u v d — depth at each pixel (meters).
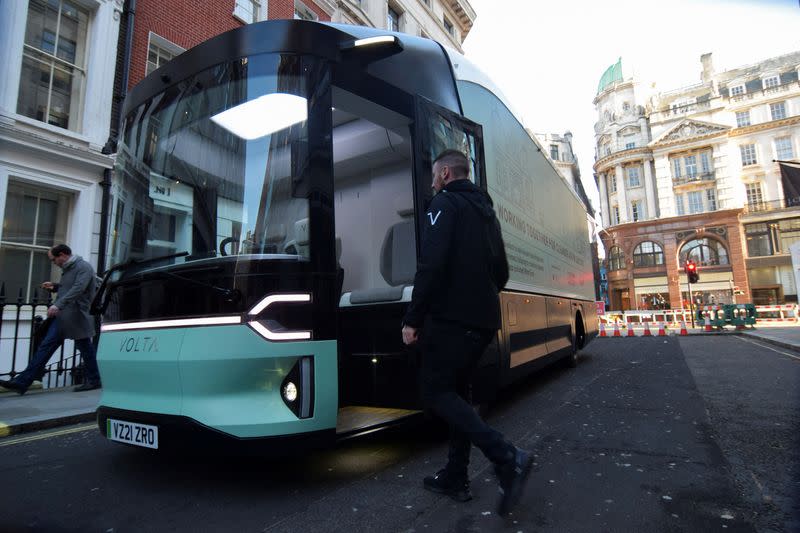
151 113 3.32
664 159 41.72
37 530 2.36
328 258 2.87
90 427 4.69
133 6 8.92
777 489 2.77
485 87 4.90
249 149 2.88
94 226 7.82
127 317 2.97
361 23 16.30
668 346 12.58
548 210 6.96
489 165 4.65
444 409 2.40
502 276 2.73
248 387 2.59
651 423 4.36
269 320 2.63
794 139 37.84
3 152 6.78
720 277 38.59
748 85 41.47
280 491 2.82
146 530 2.34
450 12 23.56
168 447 2.67
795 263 14.55
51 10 7.82
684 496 2.71
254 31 3.01
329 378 2.78
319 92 2.95
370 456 3.47
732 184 38.91
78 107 8.05
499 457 2.29
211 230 2.85
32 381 5.80
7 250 6.98
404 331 2.44
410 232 4.30
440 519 2.42
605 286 45.25
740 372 7.29
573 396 5.79
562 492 2.79
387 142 4.28
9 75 6.99
